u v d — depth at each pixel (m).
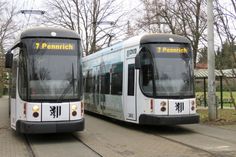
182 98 15.20
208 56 18.62
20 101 13.11
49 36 13.34
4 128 16.81
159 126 17.41
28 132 12.57
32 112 12.68
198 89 51.09
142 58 15.52
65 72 13.22
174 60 15.47
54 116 12.81
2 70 58.38
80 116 13.16
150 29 30.70
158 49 15.41
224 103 32.34
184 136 14.29
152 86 15.12
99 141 13.23
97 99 21.38
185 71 15.53
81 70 13.50
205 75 29.52
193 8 25.66
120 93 17.34
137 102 15.70
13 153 11.30
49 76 13.04
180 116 14.98
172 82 15.26
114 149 11.63
